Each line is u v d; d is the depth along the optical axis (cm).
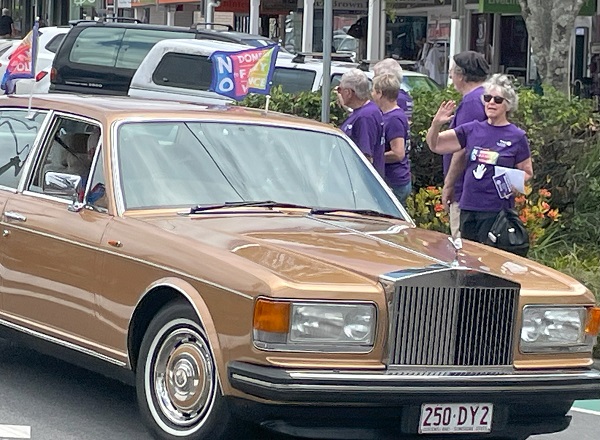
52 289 965
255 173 1000
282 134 1036
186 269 874
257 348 831
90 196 966
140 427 951
